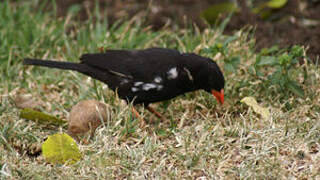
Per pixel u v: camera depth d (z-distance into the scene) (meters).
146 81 9.97
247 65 11.23
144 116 10.25
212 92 10.08
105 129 9.40
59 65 10.46
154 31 14.05
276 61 10.49
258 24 13.85
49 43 12.91
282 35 13.20
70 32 14.02
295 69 11.20
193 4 15.38
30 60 10.58
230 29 13.78
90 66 10.33
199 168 8.36
